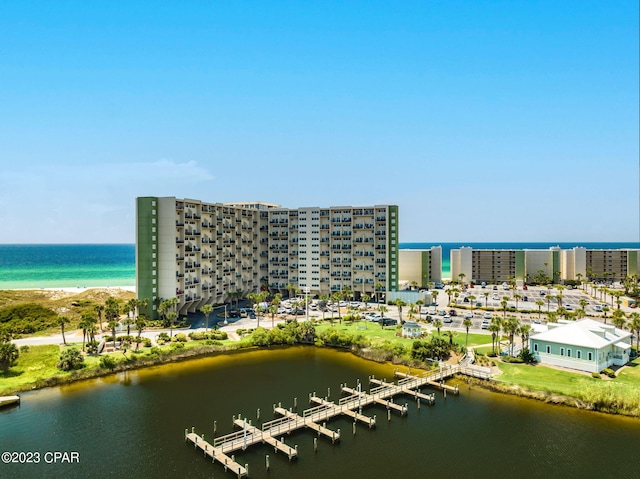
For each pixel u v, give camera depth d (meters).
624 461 56.12
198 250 138.62
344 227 167.12
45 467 54.09
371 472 54.03
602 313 142.75
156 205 129.00
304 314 141.50
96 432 63.25
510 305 161.00
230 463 53.78
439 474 53.59
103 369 87.94
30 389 78.62
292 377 87.94
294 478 52.62
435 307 155.25
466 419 68.25
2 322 117.25
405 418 69.06
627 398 69.31
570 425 65.69
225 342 108.62
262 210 178.25
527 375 82.25
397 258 161.62
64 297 171.75
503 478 52.88
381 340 106.12
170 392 78.88
